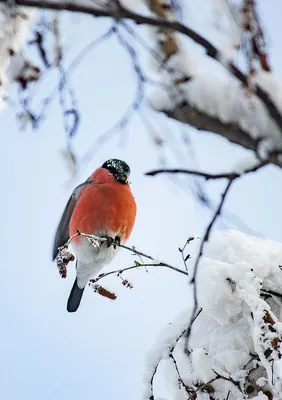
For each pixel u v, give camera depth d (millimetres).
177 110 3938
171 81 3975
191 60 4066
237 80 3865
